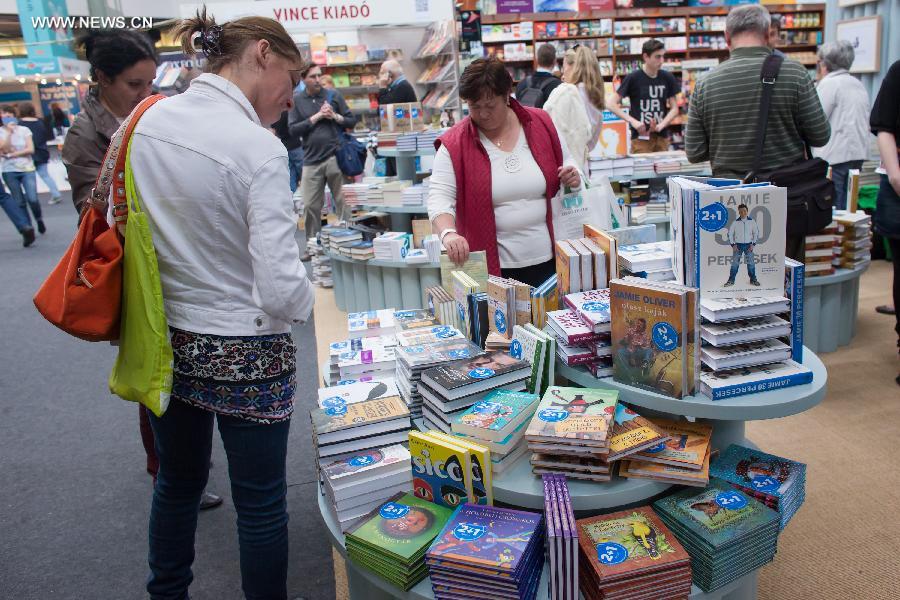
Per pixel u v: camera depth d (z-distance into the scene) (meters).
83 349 4.81
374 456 1.75
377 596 1.70
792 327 1.64
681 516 1.54
